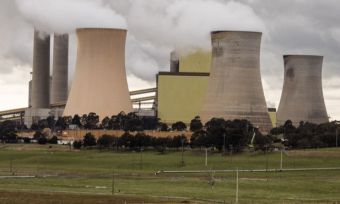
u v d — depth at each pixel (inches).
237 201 5674.2
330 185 7003.0
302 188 6801.2
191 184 7003.0
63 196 5713.6
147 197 5807.1
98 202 5428.2
